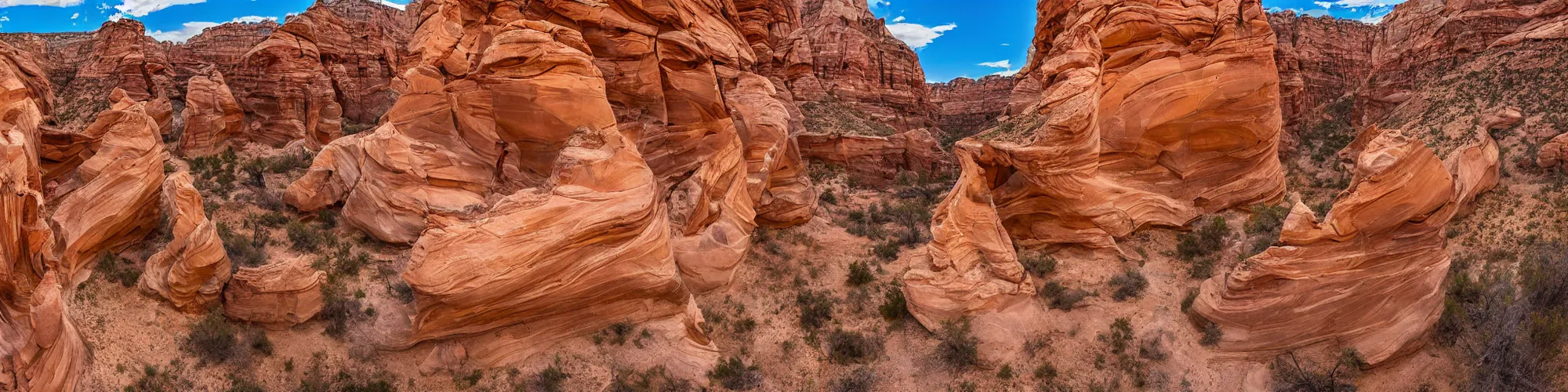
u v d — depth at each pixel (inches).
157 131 1146.0
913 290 936.9
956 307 916.6
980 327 902.4
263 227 972.6
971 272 949.2
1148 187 1109.7
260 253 871.1
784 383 849.5
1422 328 800.9
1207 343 855.1
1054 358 874.1
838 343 898.7
